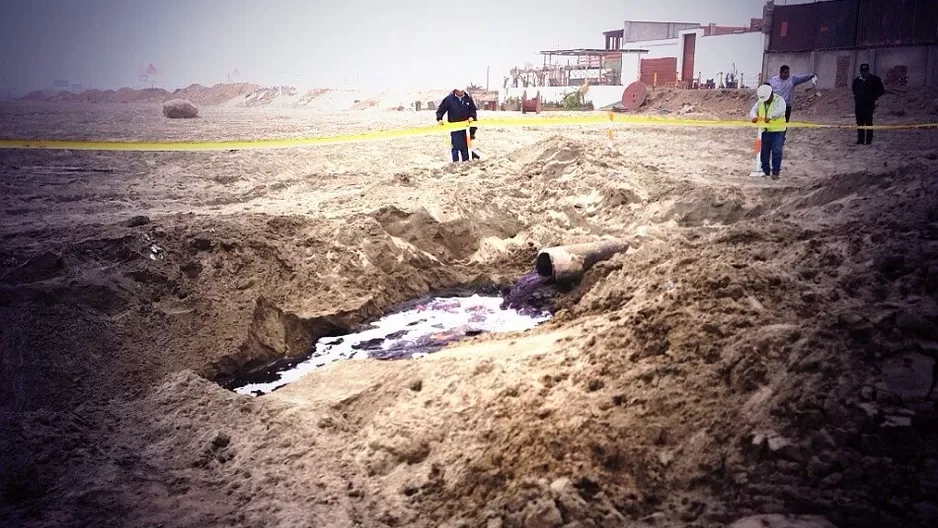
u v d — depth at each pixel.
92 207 12.62
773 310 4.85
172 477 4.92
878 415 3.68
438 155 18.92
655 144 19.55
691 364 4.57
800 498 3.41
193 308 7.97
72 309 7.38
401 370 6.42
